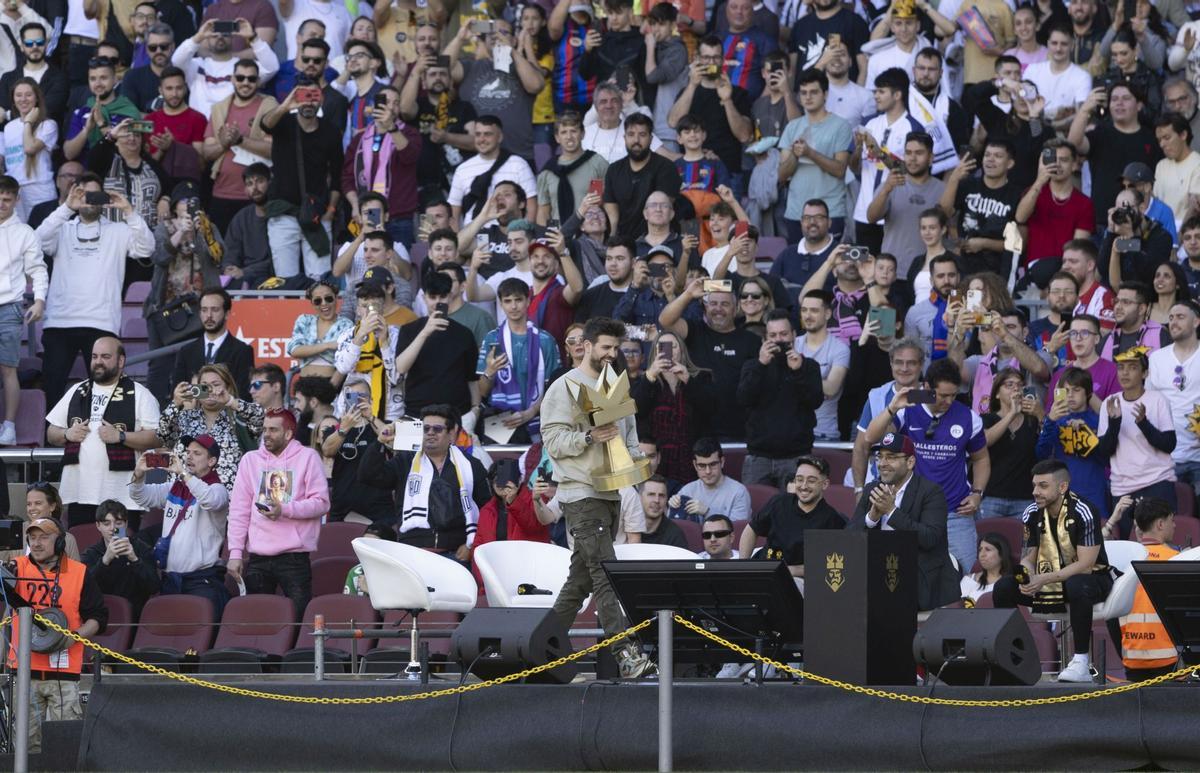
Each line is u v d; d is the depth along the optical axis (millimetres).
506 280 57406
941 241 60625
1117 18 68062
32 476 58156
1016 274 60875
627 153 67062
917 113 64875
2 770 39562
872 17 74875
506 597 41969
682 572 37094
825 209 61469
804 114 68812
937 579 42469
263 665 46250
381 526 49344
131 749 39531
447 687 37969
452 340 56438
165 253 63375
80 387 56469
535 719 37281
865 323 57219
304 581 50000
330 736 38406
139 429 56062
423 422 49688
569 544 49281
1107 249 58406
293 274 66438
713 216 61906
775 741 36219
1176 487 52656
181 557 51125
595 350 38688
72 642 42844
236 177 69312
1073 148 61625
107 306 62938
